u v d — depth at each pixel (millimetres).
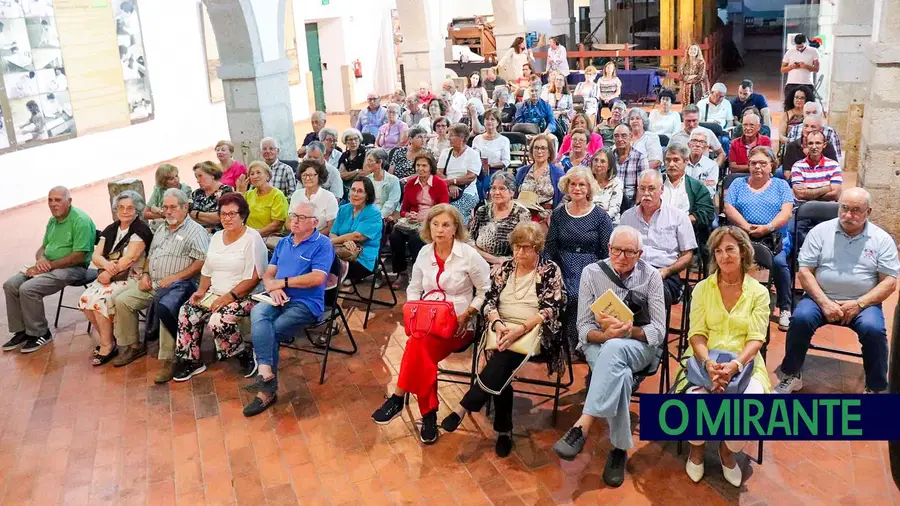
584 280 4242
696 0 18203
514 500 3799
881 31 6348
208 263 5277
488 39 20344
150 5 13945
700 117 9680
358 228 5922
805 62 11234
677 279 4996
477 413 4680
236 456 4344
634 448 4188
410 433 4488
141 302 5551
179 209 5434
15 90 11148
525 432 4410
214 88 15906
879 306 4430
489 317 4273
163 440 4555
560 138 10641
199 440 4535
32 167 11547
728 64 22109
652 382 4883
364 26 20312
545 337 4230
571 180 4852
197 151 15508
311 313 5023
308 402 4910
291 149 10086
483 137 7961
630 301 4078
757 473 3904
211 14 9062
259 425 4664
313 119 9188
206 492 4027
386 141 9758
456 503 3807
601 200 5852
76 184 12414
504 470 4059
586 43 20000
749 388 3777
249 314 5152
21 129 11312
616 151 6504
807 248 4609
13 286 5965
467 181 7027
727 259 3842
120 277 5738
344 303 6520
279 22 9633
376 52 21047
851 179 8984
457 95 11984
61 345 6074
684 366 4031
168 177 6957
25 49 11258
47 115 11758
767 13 24781
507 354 4121
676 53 17219
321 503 3879
